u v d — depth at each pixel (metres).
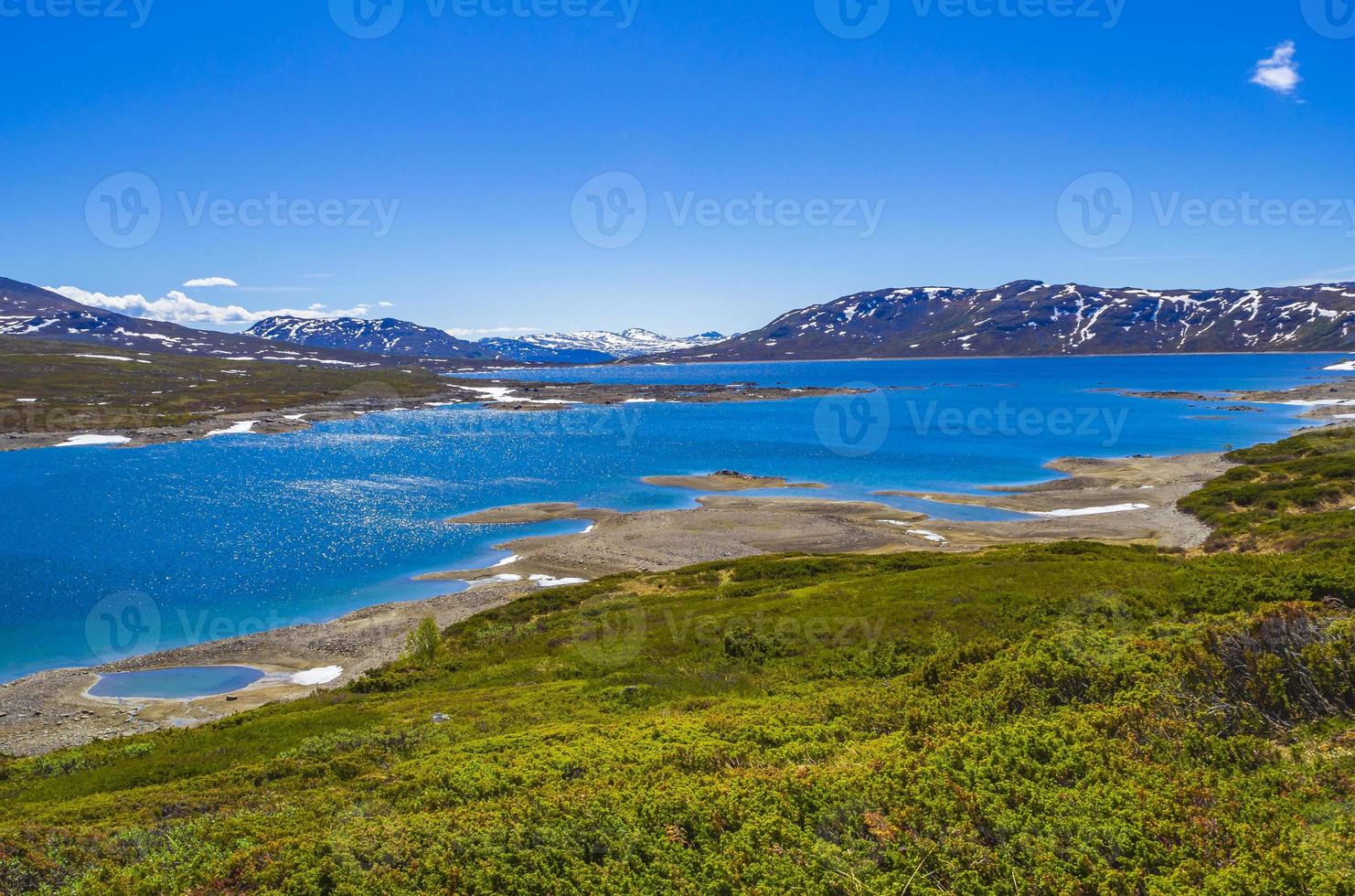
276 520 70.31
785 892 9.12
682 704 22.83
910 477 88.75
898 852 9.65
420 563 57.84
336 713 27.28
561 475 92.88
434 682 33.03
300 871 10.38
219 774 19.70
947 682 18.27
